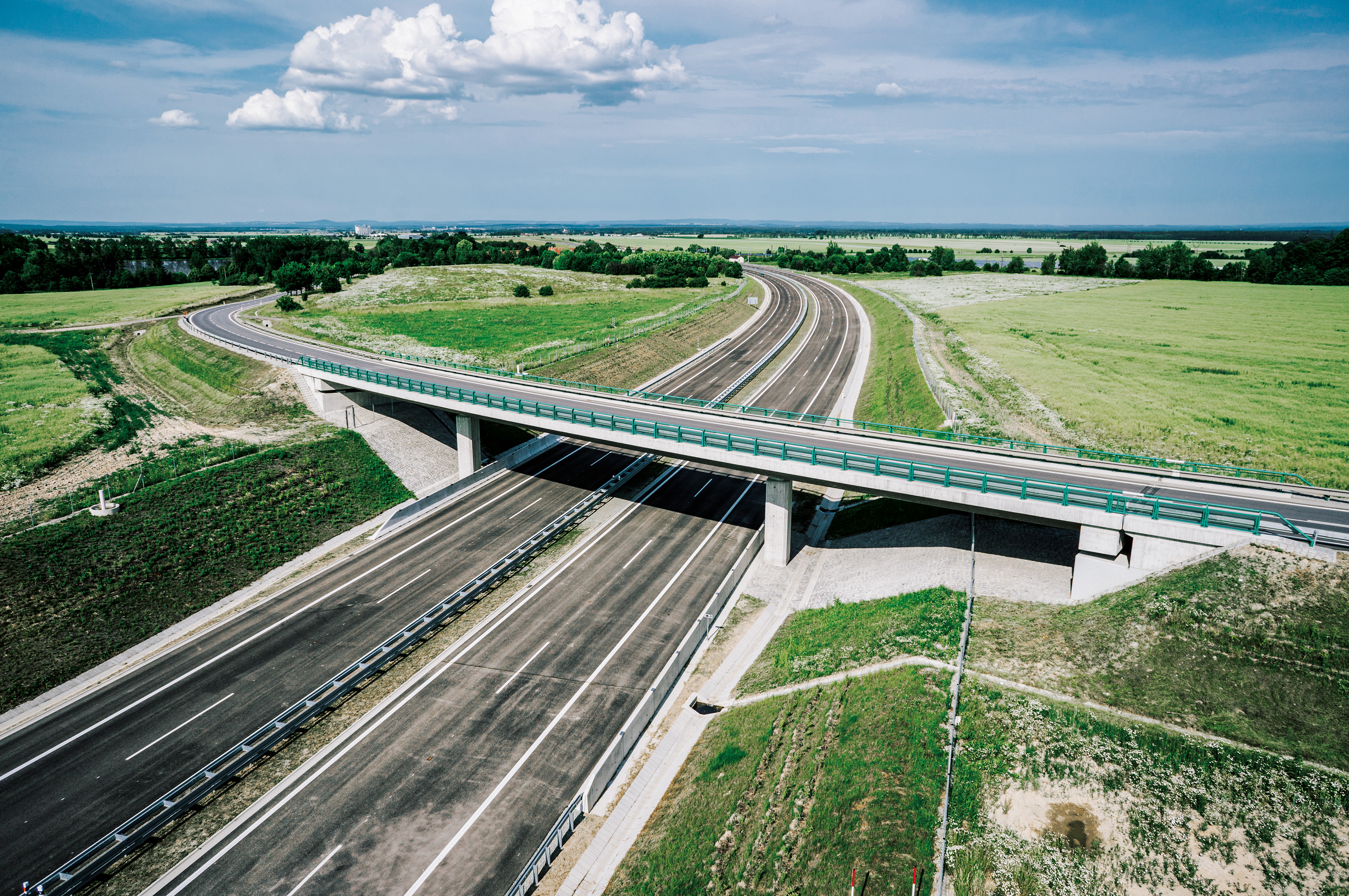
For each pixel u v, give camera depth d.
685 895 20.64
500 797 25.56
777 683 30.30
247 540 43.16
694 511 49.47
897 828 20.80
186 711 30.00
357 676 31.64
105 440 55.19
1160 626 26.48
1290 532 27.80
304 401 64.56
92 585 36.81
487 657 33.78
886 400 69.12
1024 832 20.34
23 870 22.52
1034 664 26.73
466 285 146.62
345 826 24.31
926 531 39.62
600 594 39.09
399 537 45.94
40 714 29.92
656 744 28.22
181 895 21.69
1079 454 48.41
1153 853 19.38
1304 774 20.33
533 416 48.34
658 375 84.12
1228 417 54.84
